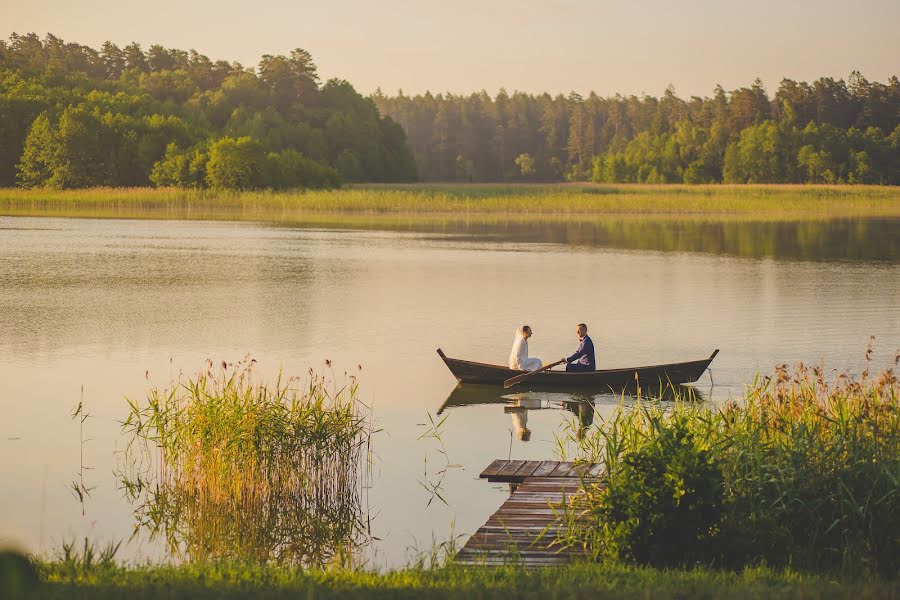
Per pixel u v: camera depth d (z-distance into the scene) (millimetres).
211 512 21016
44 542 18844
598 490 18391
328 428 23203
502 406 30609
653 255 82938
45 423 27719
